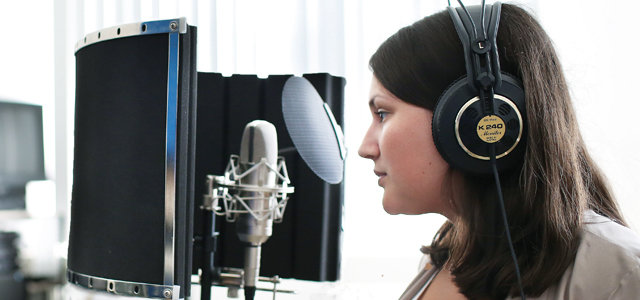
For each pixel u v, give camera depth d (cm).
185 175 59
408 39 56
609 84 156
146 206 60
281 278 87
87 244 65
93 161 64
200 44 180
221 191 79
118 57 62
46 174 212
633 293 46
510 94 51
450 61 53
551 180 52
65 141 204
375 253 163
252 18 178
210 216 78
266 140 71
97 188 64
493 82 50
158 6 184
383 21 171
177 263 59
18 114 209
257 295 112
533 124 52
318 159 75
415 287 67
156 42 60
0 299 154
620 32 157
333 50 173
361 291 135
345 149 83
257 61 177
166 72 59
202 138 88
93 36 64
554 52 57
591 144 143
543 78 54
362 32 171
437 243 72
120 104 62
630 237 51
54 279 166
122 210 62
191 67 60
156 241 60
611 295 47
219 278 80
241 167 73
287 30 177
